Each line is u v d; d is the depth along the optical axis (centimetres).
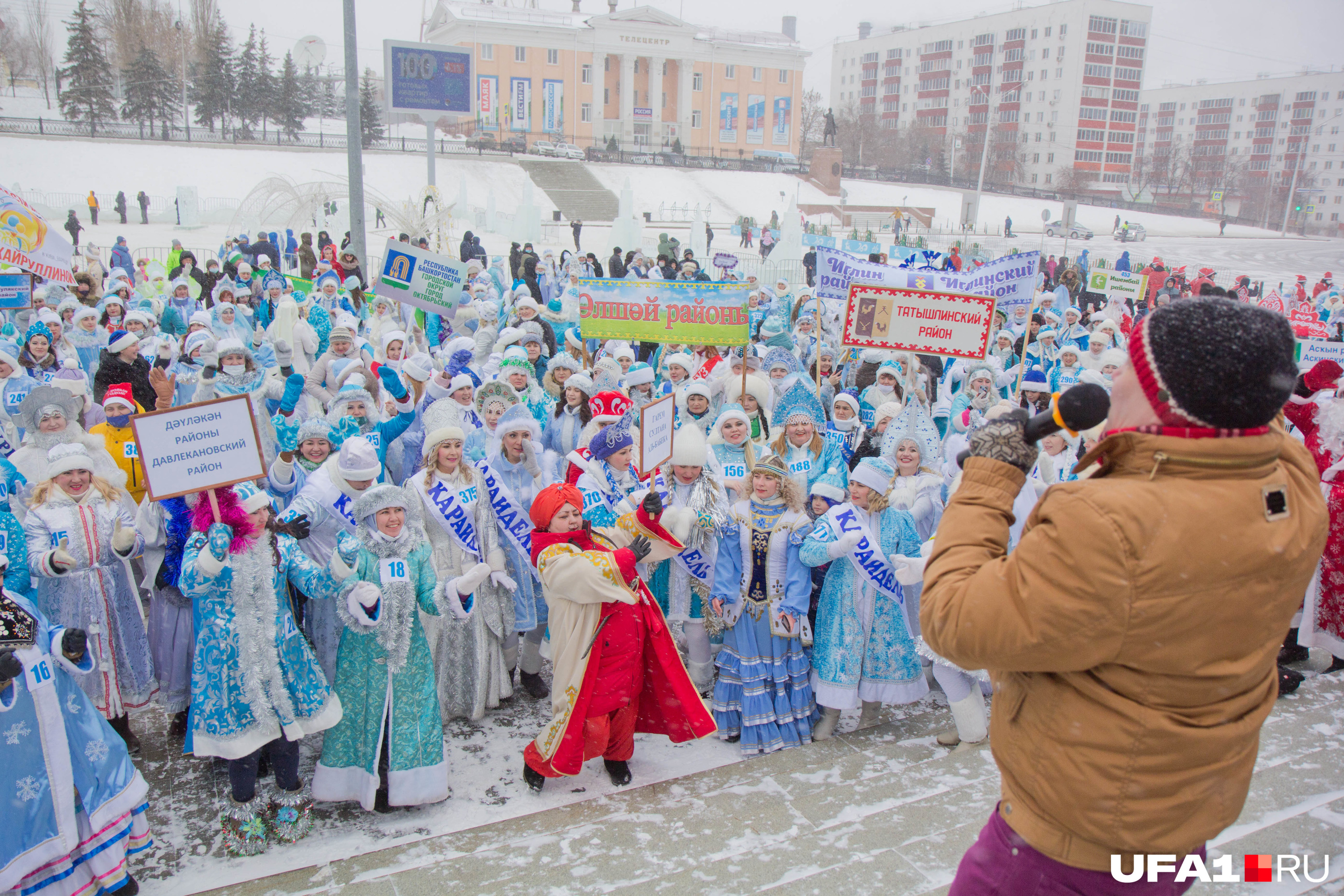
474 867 352
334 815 414
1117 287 1811
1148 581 145
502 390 626
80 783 340
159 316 1562
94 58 6175
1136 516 146
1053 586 150
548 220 5097
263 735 379
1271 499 150
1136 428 158
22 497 519
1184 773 153
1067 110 10462
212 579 373
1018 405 738
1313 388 520
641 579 457
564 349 1190
